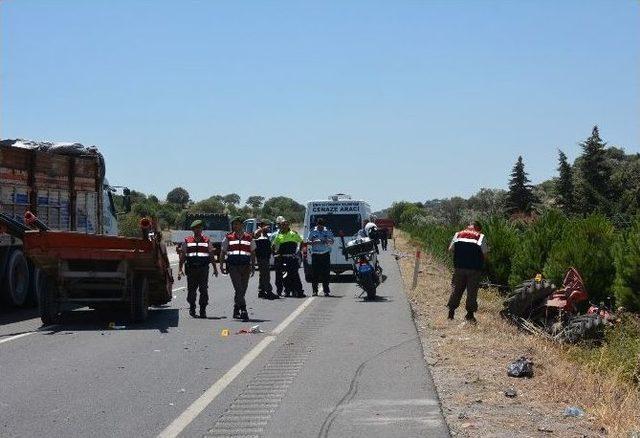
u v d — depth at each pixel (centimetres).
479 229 1545
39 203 1844
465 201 6831
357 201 2720
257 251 2078
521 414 793
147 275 1586
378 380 961
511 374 987
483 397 868
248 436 720
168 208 8775
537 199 5562
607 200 3191
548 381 948
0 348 1238
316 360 1109
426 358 1120
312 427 746
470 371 1016
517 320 1427
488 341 1261
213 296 2164
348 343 1266
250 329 1433
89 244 1484
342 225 2712
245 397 879
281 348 1222
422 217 7650
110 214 2411
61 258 1484
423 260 3934
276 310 1788
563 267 1579
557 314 1403
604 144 3700
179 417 793
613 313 1383
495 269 2162
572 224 1850
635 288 1398
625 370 1073
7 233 1523
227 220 3959
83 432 740
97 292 1556
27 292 1834
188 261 1664
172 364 1090
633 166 3759
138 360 1123
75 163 2017
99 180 2162
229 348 1227
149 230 1505
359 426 746
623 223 2411
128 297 1535
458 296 1544
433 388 910
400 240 7275
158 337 1356
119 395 897
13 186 1719
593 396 881
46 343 1290
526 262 1884
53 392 913
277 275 2142
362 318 1608
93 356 1159
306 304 1920
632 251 1410
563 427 741
